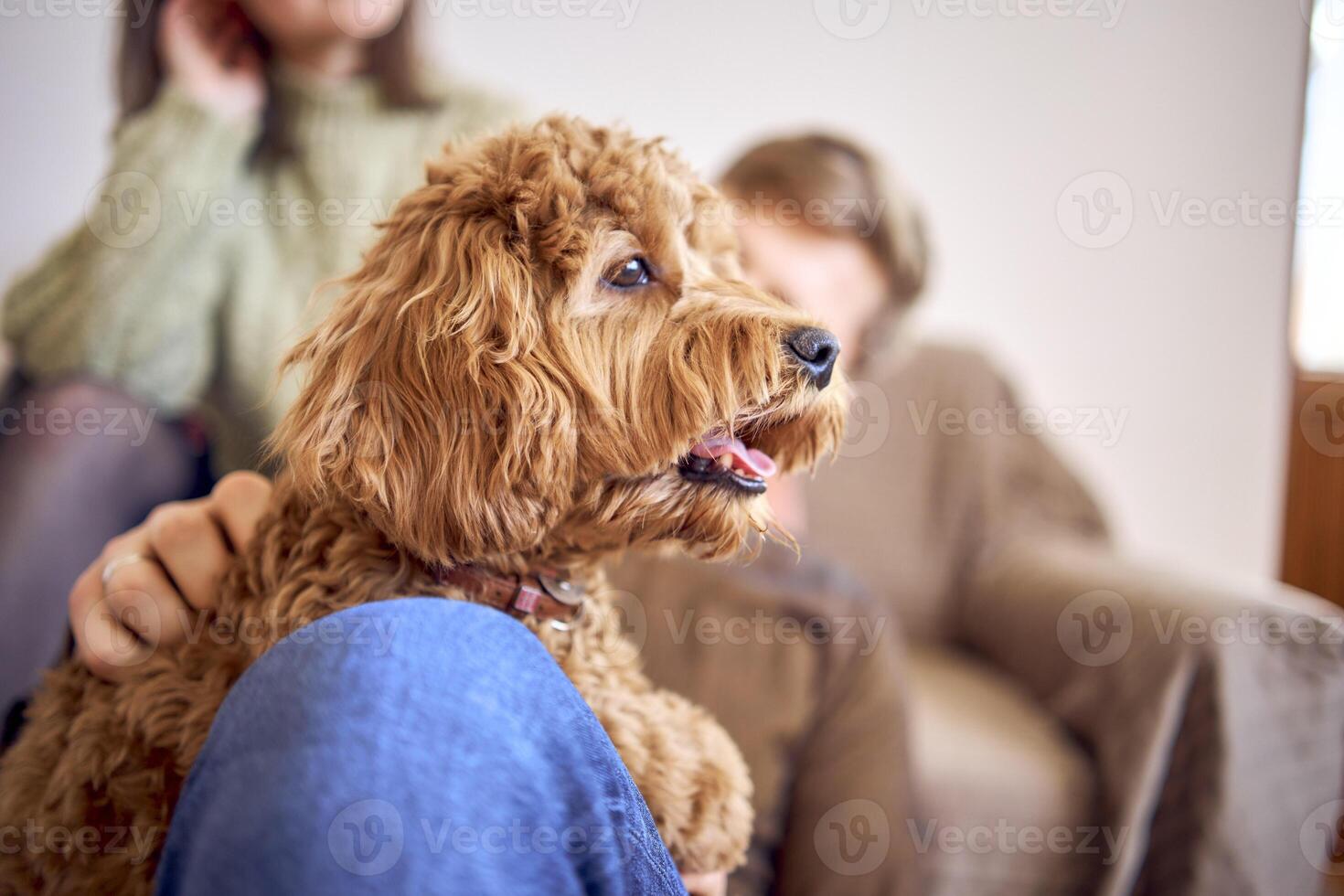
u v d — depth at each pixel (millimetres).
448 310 930
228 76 1920
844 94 2371
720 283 1138
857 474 2311
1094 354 2598
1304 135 2619
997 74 2438
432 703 486
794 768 1716
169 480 1938
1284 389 2682
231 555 1017
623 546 1046
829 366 1063
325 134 1977
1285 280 2648
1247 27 2525
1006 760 1773
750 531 1153
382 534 942
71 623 994
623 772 615
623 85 2236
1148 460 2660
